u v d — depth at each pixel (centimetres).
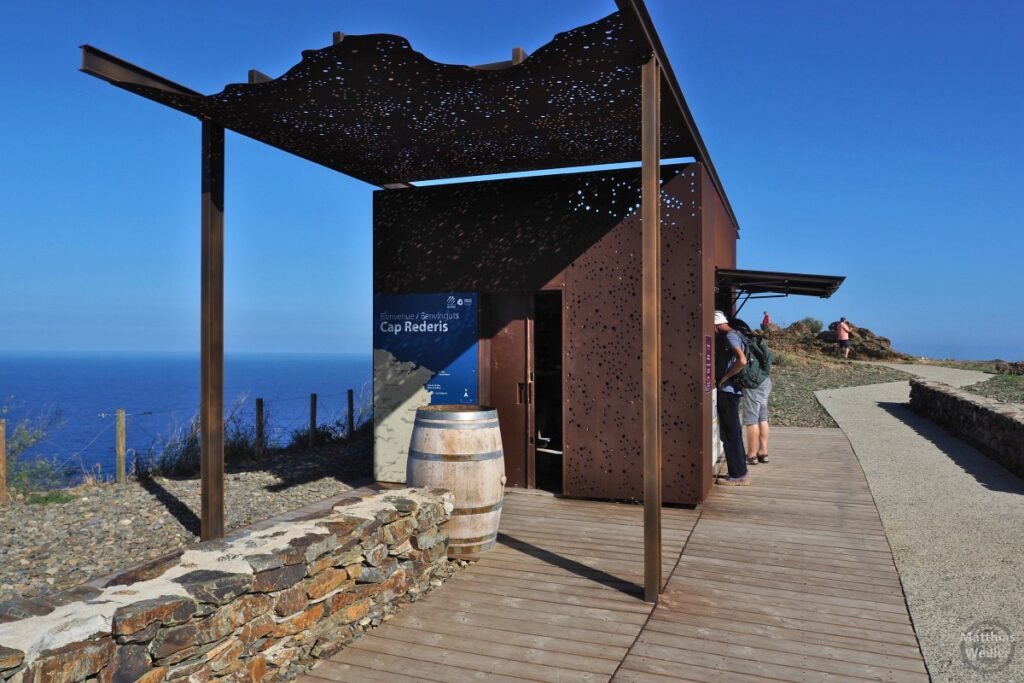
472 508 487
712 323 699
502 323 720
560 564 479
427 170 709
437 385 739
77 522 613
